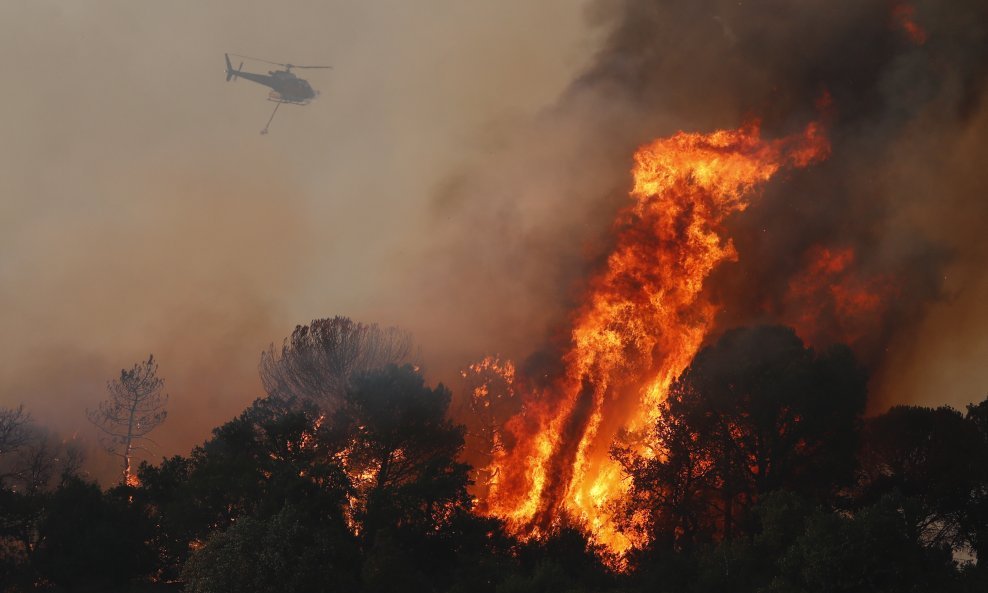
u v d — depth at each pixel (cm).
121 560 4538
